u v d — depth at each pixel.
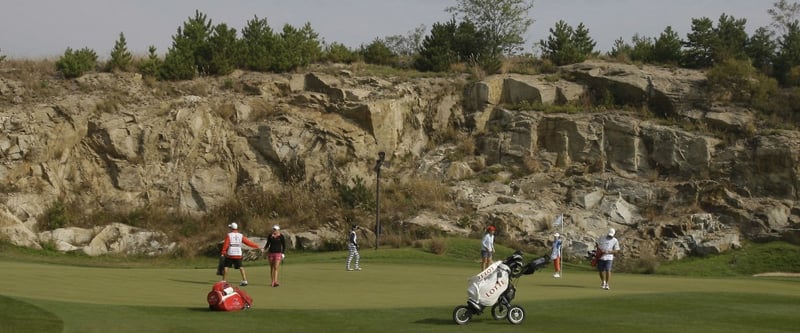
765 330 14.62
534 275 31.67
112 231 44.66
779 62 59.16
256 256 40.84
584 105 57.34
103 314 14.50
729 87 55.03
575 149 53.97
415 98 58.44
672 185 49.59
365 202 48.81
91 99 52.00
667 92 55.38
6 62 56.09
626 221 47.06
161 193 50.31
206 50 59.66
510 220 45.69
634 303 18.25
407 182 52.50
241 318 15.02
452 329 14.29
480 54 65.88
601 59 63.78
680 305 18.02
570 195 49.91
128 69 57.25
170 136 51.78
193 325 13.98
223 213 50.28
